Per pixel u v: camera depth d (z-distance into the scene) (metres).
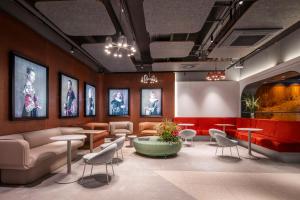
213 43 6.26
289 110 6.54
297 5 3.85
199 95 9.99
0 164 3.69
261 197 3.28
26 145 3.67
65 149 4.92
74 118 7.32
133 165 5.05
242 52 6.54
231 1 4.45
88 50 6.51
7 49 4.26
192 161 5.44
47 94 5.57
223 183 3.86
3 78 4.14
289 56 6.08
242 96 9.40
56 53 6.16
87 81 8.56
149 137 7.01
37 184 3.80
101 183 3.85
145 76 8.68
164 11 4.04
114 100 10.02
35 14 4.37
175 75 10.12
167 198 3.22
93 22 4.50
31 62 4.95
